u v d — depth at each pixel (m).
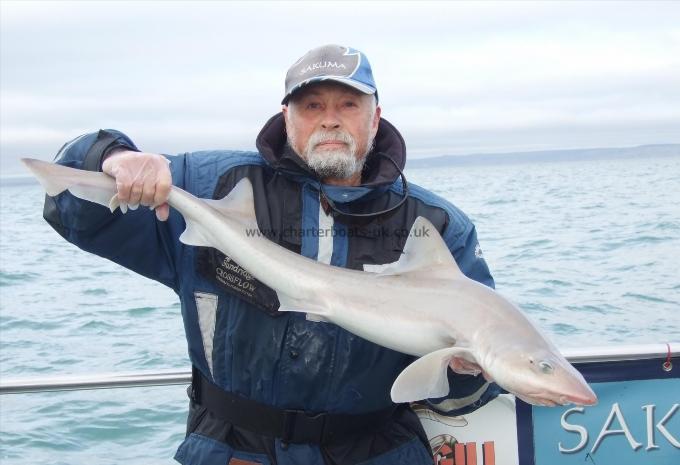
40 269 16.55
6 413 6.23
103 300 11.95
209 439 3.15
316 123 3.06
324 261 3.10
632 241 15.67
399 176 3.25
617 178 50.06
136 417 6.13
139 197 2.66
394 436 3.28
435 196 3.36
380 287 2.82
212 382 3.20
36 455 5.50
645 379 3.54
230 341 3.09
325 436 3.13
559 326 8.97
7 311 11.23
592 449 3.57
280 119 3.30
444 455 3.59
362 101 3.08
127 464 5.36
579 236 16.88
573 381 2.46
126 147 2.87
